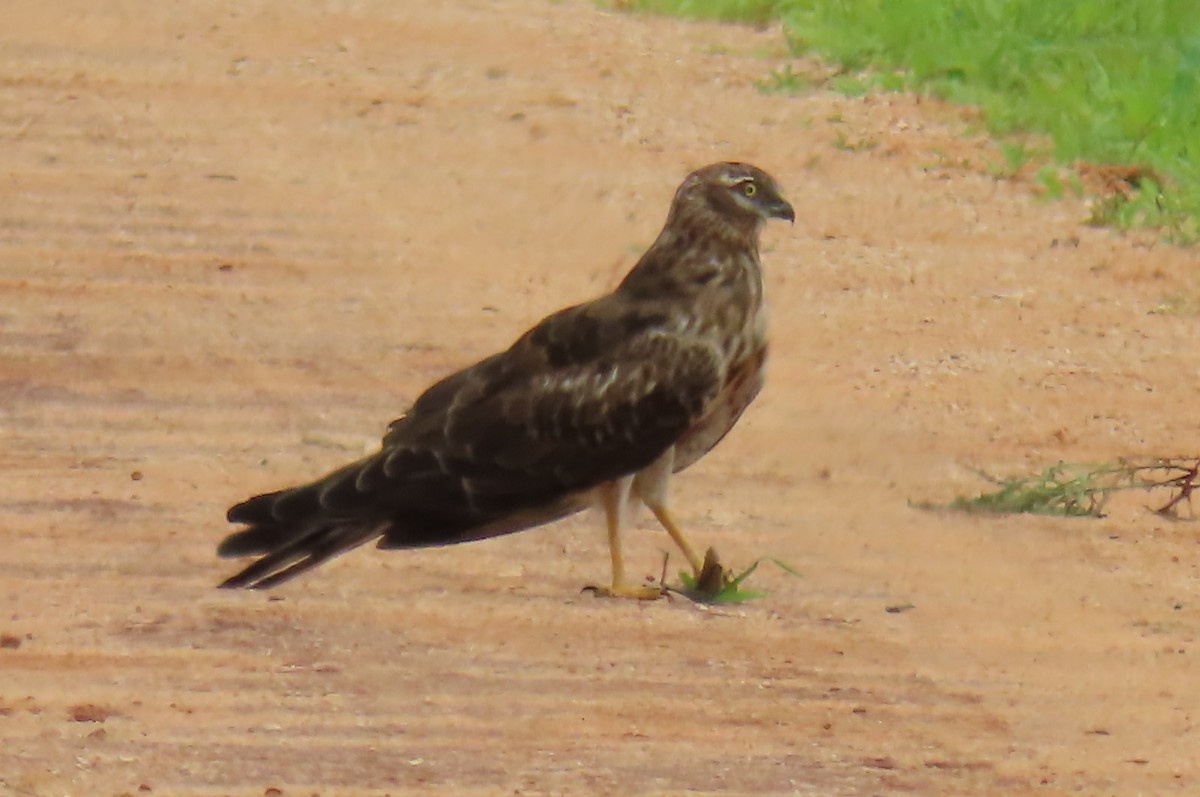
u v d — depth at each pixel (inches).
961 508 520.7
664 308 431.5
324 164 834.8
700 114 921.5
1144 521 518.0
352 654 403.5
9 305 653.3
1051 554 490.0
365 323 655.1
